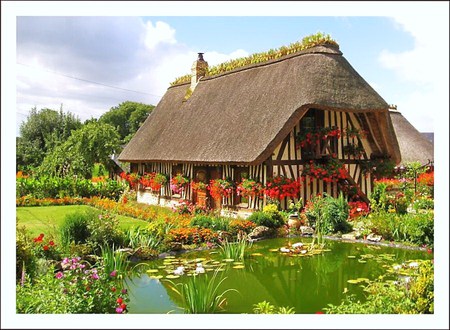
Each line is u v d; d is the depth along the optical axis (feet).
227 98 52.26
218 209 47.21
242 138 42.65
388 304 17.51
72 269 19.07
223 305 20.24
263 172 41.39
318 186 43.32
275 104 42.57
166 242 30.76
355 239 34.35
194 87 63.93
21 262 20.77
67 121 132.16
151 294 21.84
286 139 41.98
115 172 108.37
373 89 45.03
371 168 46.01
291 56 46.83
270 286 23.15
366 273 25.16
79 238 28.19
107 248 26.45
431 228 31.04
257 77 49.98
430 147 73.77
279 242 34.04
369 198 46.03
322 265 27.12
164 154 55.83
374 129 46.09
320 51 44.27
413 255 29.07
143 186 67.15
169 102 69.26
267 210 37.86
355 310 17.44
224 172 46.55
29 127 128.67
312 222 37.63
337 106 40.63
